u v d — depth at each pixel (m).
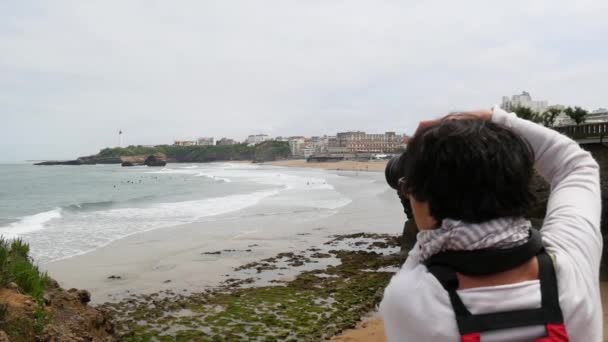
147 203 45.72
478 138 1.29
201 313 13.41
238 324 12.44
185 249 22.92
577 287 1.25
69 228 29.44
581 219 1.42
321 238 25.95
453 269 1.25
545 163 1.62
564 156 1.58
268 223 31.39
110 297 15.34
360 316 13.06
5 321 5.55
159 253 21.98
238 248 23.19
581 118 29.36
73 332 6.37
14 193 63.97
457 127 1.35
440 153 1.29
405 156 1.45
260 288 16.09
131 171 146.75
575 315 1.21
